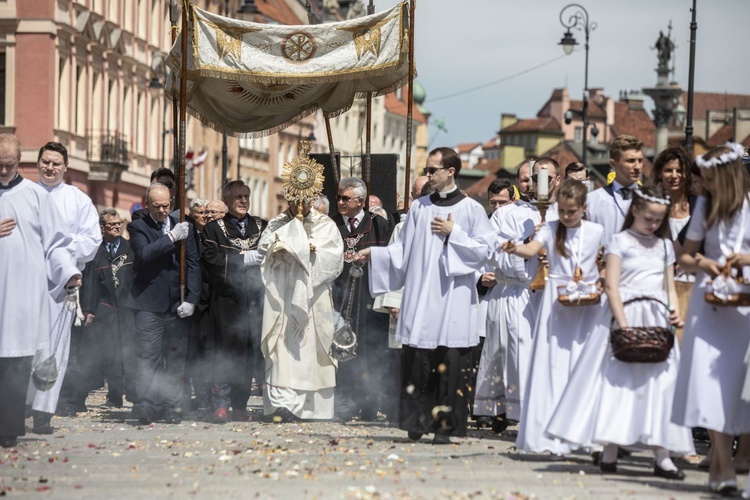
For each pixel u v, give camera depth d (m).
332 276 13.64
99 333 15.49
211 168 63.94
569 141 89.81
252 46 14.40
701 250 8.96
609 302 9.15
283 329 13.56
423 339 11.16
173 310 13.40
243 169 71.38
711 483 8.52
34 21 40.75
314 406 13.74
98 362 15.58
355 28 14.55
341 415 14.14
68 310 12.00
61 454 10.33
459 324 11.17
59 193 12.47
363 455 10.22
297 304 13.45
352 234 14.25
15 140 11.23
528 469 9.51
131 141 49.41
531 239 10.73
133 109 49.62
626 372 9.06
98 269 15.41
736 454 9.63
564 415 9.26
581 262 9.97
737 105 120.50
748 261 8.58
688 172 10.62
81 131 44.19
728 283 8.57
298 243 13.41
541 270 11.13
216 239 13.77
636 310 9.16
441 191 11.37
